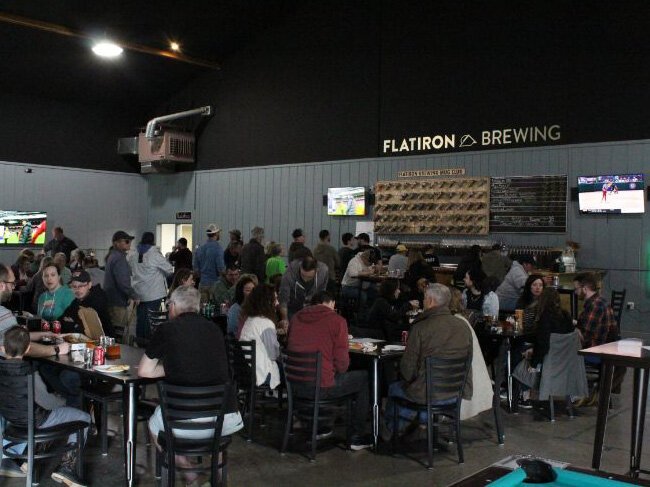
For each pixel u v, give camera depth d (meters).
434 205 12.06
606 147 10.26
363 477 4.31
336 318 4.86
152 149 16.06
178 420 3.65
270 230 14.74
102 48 13.22
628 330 10.03
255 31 14.78
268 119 14.82
